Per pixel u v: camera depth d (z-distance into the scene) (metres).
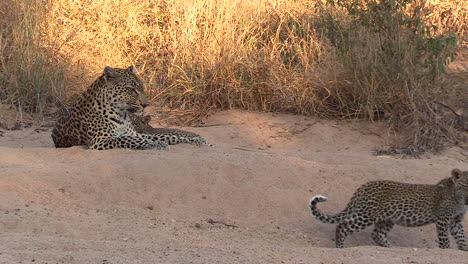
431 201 10.68
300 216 11.35
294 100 16.19
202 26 17.75
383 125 15.44
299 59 16.97
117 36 17.98
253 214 11.27
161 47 17.78
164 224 10.39
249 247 9.25
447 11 19.34
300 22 18.12
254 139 15.09
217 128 15.45
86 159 12.36
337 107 16.11
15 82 16.17
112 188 11.36
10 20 17.27
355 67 15.90
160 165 11.97
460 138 14.94
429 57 15.45
